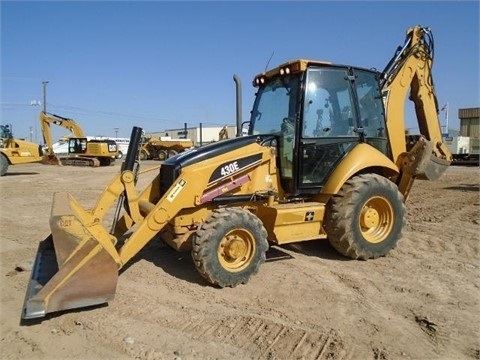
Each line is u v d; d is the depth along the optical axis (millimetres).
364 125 5879
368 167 5883
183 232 4836
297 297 4312
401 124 6328
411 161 6016
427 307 4043
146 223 4484
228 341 3416
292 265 5340
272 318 3816
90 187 14602
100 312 3947
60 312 3936
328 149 5516
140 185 14742
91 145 28312
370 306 4086
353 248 5367
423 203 10242
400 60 6395
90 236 3871
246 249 4656
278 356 3184
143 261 5535
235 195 5055
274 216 4957
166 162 5270
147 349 3287
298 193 5391
